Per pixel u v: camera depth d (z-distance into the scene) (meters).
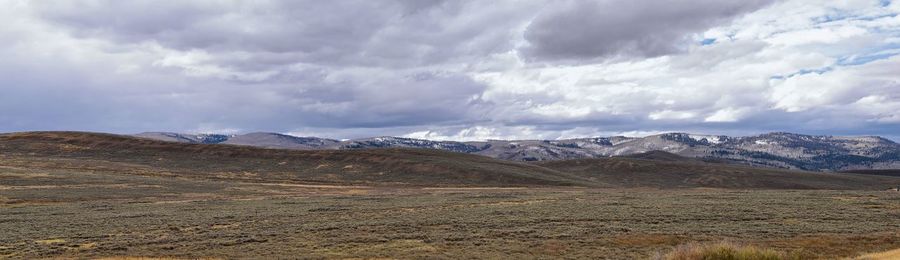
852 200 66.75
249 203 67.56
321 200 72.12
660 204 62.62
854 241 36.22
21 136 170.25
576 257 31.44
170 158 154.50
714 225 44.06
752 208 56.69
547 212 53.88
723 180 191.50
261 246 35.56
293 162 158.38
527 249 33.81
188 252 33.72
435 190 103.88
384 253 32.66
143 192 82.19
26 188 78.56
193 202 69.25
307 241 37.41
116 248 35.38
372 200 71.81
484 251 33.28
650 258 29.38
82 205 64.44
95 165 127.88
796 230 40.44
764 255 26.77
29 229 44.38
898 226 43.03
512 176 142.12
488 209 57.94
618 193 88.62
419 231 41.66
